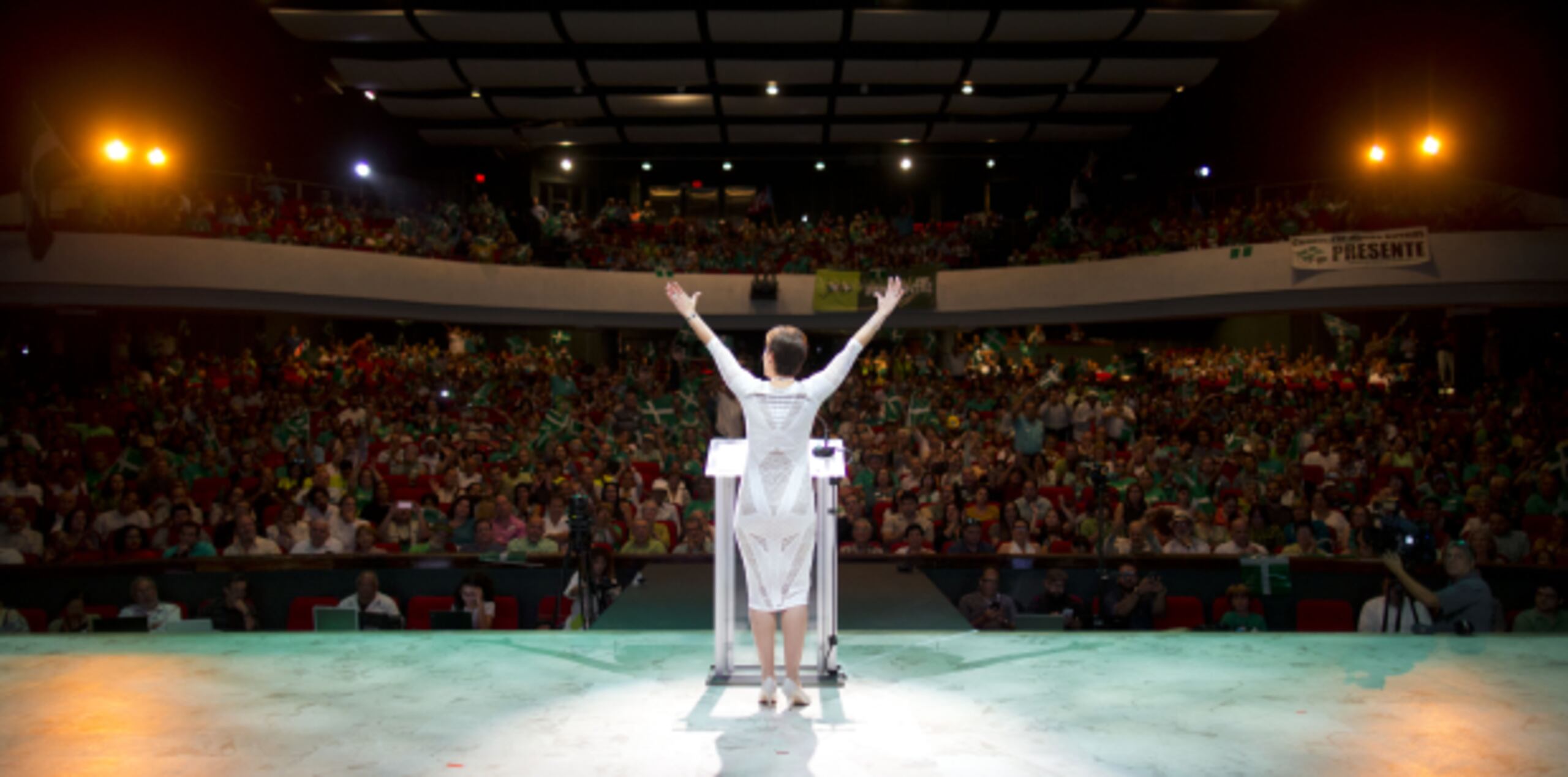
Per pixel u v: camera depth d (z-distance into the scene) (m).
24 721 3.23
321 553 8.20
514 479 11.55
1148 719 3.27
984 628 7.07
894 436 13.72
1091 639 4.25
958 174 31.98
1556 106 16.52
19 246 18.12
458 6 18.50
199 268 19.50
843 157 29.08
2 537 9.23
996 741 3.08
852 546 9.03
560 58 21.08
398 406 17.44
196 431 13.70
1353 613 7.77
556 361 23.00
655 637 4.30
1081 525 9.88
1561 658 3.92
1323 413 15.78
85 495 11.42
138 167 19.44
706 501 11.38
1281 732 3.14
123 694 3.50
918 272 25.05
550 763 2.91
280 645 4.14
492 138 27.50
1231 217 21.31
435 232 23.89
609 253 26.45
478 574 7.56
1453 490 11.42
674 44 20.92
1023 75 22.31
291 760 2.92
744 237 27.53
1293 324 25.53
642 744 3.07
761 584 3.44
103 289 18.83
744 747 3.04
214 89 19.88
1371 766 2.87
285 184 24.38
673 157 29.27
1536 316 19.58
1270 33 19.81
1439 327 22.59
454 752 2.99
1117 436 14.96
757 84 23.44
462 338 24.42
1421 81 18.73
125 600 7.80
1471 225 18.27
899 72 22.28
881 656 4.03
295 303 21.19
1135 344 26.45
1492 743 3.04
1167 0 18.23
